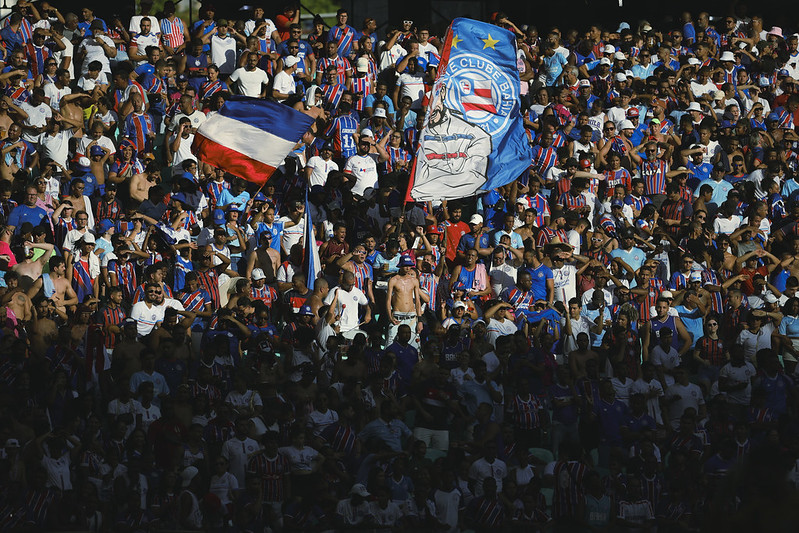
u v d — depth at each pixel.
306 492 44.62
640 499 46.28
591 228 71.25
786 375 57.69
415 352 56.62
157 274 58.00
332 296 60.56
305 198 68.88
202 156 65.50
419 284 63.00
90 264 61.12
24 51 77.44
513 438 50.50
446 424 52.97
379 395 52.34
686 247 68.62
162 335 54.16
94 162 69.06
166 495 43.69
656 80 86.44
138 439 45.84
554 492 46.56
